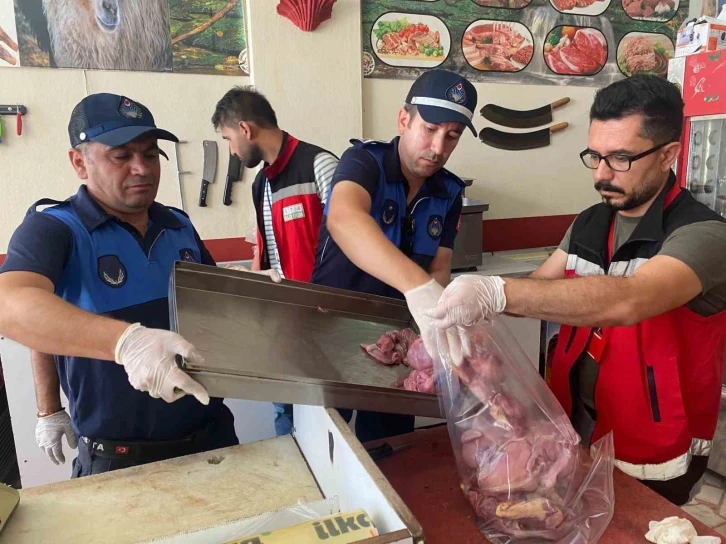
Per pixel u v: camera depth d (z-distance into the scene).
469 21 2.91
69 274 1.19
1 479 2.31
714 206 2.47
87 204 1.22
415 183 1.54
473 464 0.88
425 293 1.06
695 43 2.43
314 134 2.68
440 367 0.94
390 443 1.14
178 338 0.83
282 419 2.20
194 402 1.26
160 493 0.94
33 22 2.29
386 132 2.87
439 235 1.58
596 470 0.94
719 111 2.31
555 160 3.24
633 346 1.16
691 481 1.23
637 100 1.06
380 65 2.79
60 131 2.39
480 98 3.00
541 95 3.12
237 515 0.88
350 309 1.33
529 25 3.03
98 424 1.21
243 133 2.08
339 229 1.26
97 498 0.92
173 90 2.50
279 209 2.13
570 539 0.83
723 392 2.36
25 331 0.90
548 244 3.31
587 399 1.29
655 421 1.17
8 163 2.35
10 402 2.12
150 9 2.41
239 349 1.01
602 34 3.18
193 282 1.17
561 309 0.94
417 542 0.66
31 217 1.16
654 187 1.13
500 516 0.82
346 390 0.90
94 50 2.38
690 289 1.00
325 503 0.80
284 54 2.56
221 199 2.67
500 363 0.94
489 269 2.70
